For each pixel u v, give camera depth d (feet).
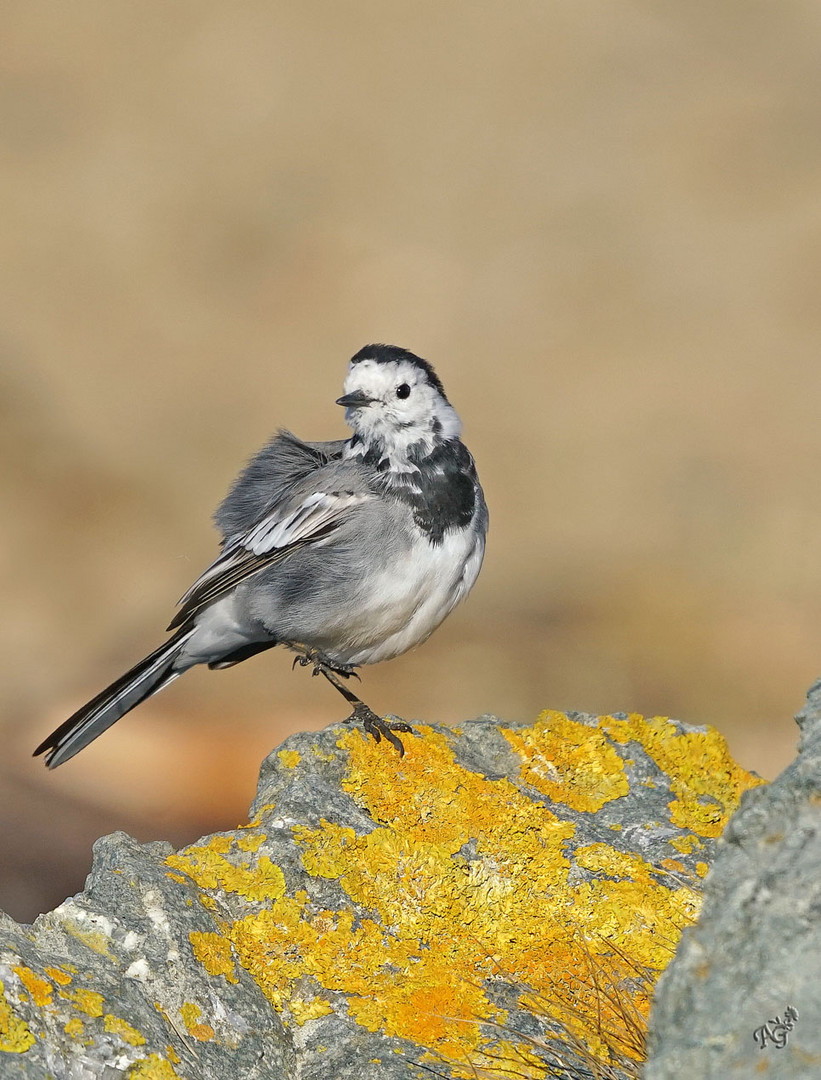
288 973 17.51
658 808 21.33
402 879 19.12
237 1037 16.21
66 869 37.19
